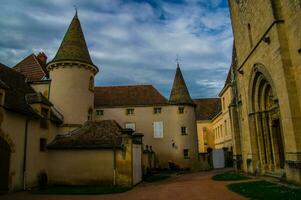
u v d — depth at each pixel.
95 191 14.87
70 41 24.80
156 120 37.22
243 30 20.31
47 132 19.53
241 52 21.09
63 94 22.98
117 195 13.42
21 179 16.08
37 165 17.83
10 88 17.95
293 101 13.47
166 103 37.47
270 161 17.69
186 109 37.06
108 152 18.28
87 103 24.06
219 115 44.94
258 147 18.58
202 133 51.25
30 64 26.61
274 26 14.58
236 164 23.47
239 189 12.68
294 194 10.27
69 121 22.41
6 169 14.80
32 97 19.20
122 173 17.70
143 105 37.66
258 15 17.02
